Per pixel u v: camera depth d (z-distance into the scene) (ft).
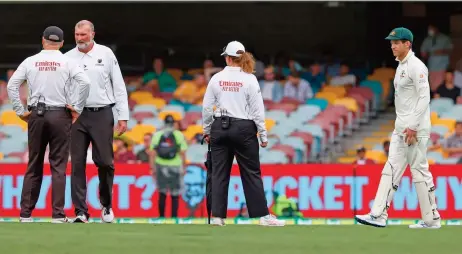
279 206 182.29
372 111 255.09
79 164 125.39
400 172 118.52
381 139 244.22
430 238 102.63
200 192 183.21
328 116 241.76
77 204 124.88
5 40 280.72
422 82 115.03
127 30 280.51
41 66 119.44
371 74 270.26
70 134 121.80
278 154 223.30
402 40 115.44
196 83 255.09
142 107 243.40
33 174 122.11
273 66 271.49
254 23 280.51
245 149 119.14
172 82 264.11
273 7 279.28
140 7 279.90
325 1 228.63
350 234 106.63
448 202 179.93
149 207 183.83
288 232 108.27
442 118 237.66
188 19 280.72
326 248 90.74
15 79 119.65
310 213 182.19
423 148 117.50
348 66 275.18
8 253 83.51
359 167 181.88
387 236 104.58
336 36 277.23
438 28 270.05
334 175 181.98
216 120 118.93
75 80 120.06
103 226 112.78
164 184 183.42
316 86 259.60
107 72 126.21
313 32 278.46
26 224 114.62
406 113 116.78
